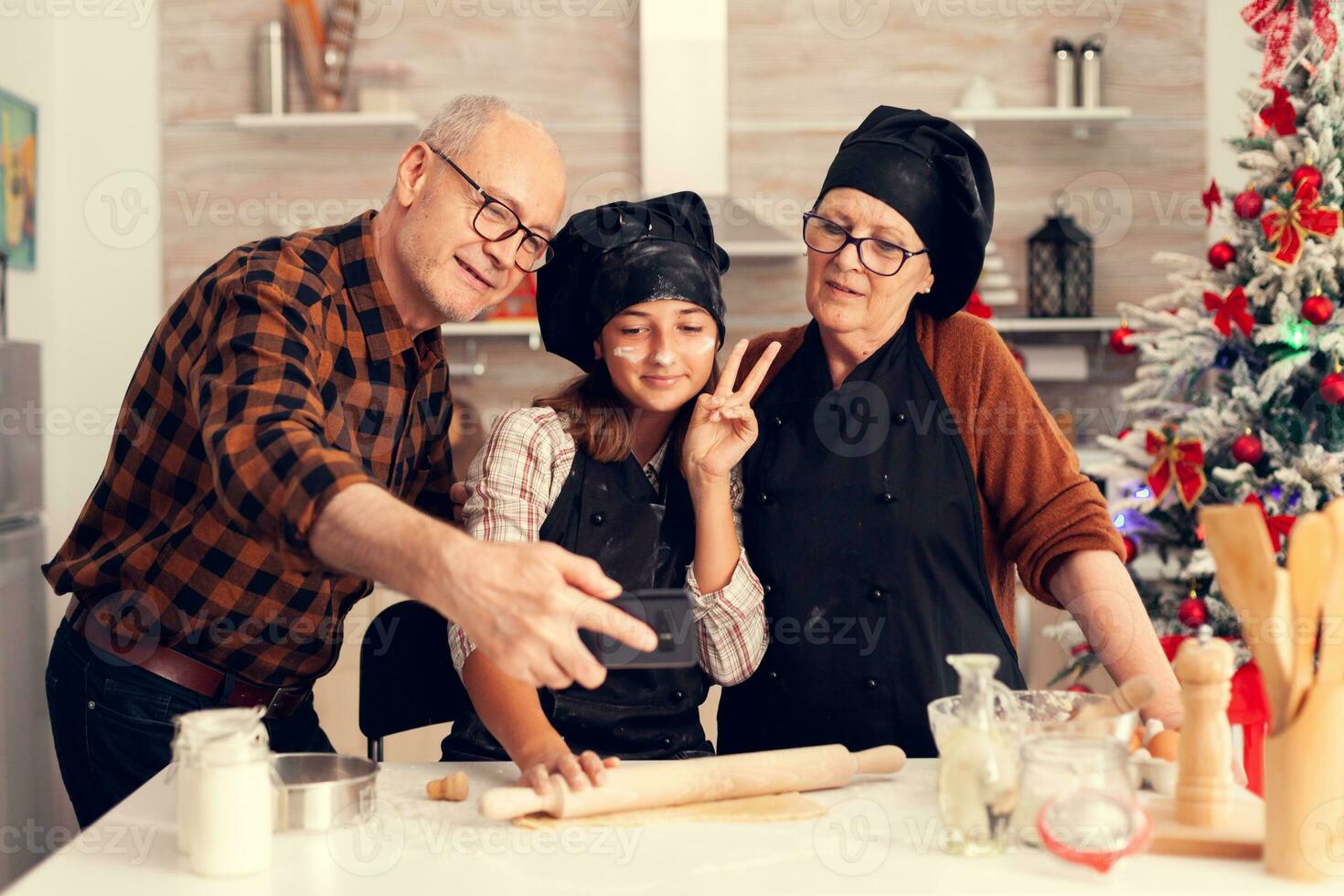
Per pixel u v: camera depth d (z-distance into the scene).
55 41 3.72
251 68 3.81
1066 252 3.85
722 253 1.49
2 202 3.26
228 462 1.03
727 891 0.90
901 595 1.43
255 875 0.93
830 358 1.51
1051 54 3.89
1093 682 2.96
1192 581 2.70
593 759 1.08
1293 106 2.58
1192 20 3.88
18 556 2.68
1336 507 0.93
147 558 1.42
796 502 1.46
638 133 3.89
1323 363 2.58
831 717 1.44
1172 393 2.94
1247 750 2.29
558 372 3.88
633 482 1.41
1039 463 1.44
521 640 0.91
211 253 3.82
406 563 0.94
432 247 1.44
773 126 3.90
